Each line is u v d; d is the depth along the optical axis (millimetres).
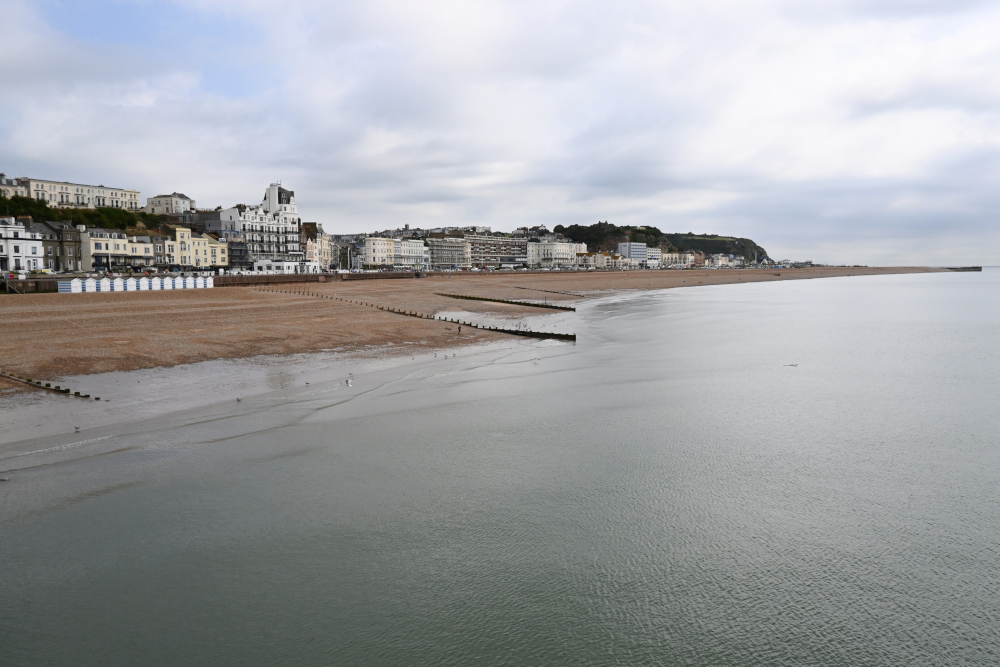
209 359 39312
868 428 27484
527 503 19500
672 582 15469
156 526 17594
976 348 51062
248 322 53344
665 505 19500
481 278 155750
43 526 17406
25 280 63375
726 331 62031
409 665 12578
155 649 12875
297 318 57312
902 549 17031
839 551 16922
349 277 119125
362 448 24031
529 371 39250
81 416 26766
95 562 15789
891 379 37844
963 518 18828
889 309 92688
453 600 14664
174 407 28859
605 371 39469
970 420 28938
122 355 38062
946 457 23969
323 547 16750
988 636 13531
